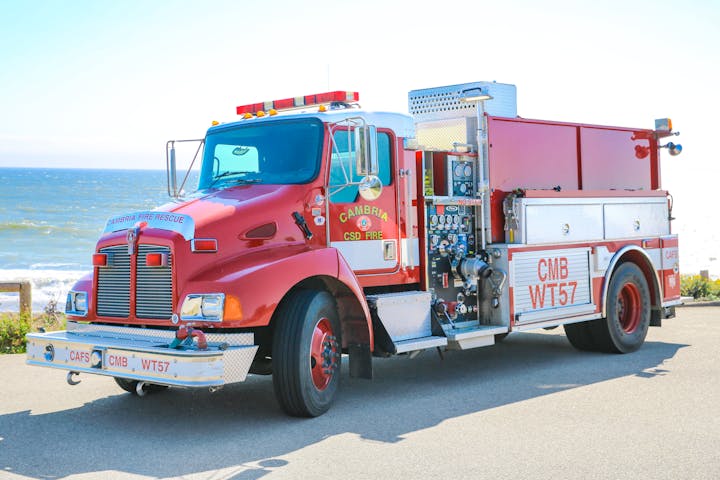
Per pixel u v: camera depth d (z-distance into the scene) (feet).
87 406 22.24
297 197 21.48
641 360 28.68
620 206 31.01
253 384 25.64
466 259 26.43
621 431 18.21
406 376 26.55
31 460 16.71
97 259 20.47
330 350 20.99
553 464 15.67
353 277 21.34
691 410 20.22
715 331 35.91
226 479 15.14
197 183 24.53
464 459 16.16
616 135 32.19
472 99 26.17
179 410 21.63
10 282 37.06
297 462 16.20
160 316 19.44
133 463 16.38
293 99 24.64
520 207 26.94
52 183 415.44
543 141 29.12
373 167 21.18
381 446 17.31
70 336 20.31
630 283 31.19
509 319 26.35
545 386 24.12
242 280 18.62
